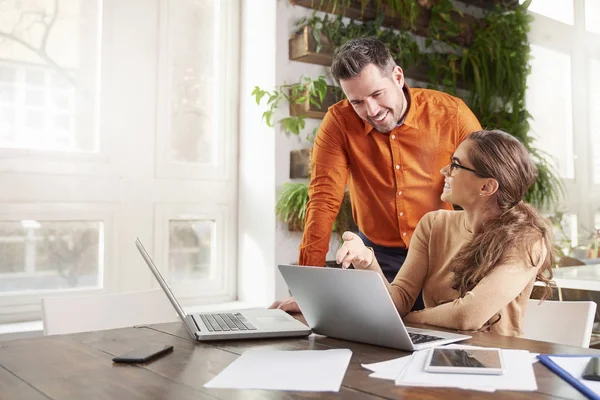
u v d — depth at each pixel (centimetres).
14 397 95
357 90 196
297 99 287
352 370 107
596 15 334
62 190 258
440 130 220
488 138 158
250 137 302
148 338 141
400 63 313
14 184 247
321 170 225
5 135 249
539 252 149
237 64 310
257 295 297
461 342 129
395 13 316
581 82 339
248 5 305
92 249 269
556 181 338
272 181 288
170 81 290
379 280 116
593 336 256
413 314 158
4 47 249
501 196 155
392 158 220
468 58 340
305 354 119
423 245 177
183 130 295
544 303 166
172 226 291
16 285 250
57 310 176
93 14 270
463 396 90
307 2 290
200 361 117
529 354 114
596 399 86
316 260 220
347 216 285
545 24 353
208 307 287
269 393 93
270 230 289
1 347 133
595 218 328
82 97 267
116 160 273
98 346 133
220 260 304
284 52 289
